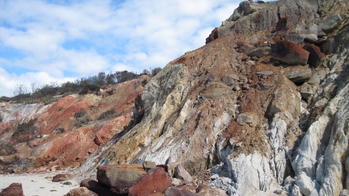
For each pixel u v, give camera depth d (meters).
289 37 21.05
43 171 29.89
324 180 11.92
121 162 19.95
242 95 18.94
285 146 14.62
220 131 17.42
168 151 17.67
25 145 38.00
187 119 19.30
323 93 16.62
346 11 20.66
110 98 45.09
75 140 34.59
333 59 18.42
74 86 64.00
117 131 34.72
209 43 26.09
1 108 53.66
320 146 13.41
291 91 17.45
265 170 13.98
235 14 27.11
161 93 23.58
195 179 15.30
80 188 15.15
